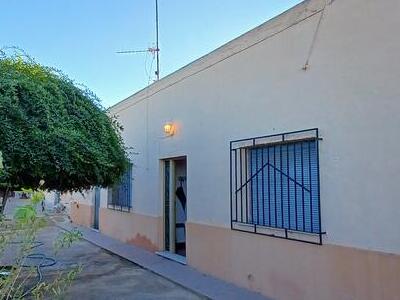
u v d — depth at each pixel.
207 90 7.78
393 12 4.44
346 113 4.94
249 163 6.71
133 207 11.13
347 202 4.89
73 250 10.52
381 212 4.50
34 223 2.80
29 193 3.38
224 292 6.39
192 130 8.29
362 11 4.79
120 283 7.18
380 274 4.48
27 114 6.05
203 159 7.86
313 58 5.43
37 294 3.26
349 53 4.93
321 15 5.33
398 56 4.37
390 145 4.42
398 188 4.32
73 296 6.35
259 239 6.31
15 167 5.79
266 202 6.29
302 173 5.65
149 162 10.30
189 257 8.23
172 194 9.77
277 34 6.05
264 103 6.27
